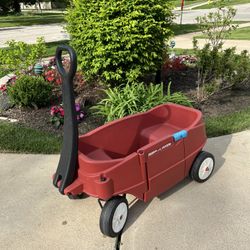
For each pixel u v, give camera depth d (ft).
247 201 10.71
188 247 9.03
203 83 18.56
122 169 9.05
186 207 10.50
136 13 15.83
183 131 10.53
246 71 18.40
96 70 16.71
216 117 16.34
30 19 81.82
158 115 12.26
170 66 22.02
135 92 15.28
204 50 18.47
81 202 10.85
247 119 16.11
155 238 9.36
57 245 9.24
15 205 10.78
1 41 46.01
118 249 9.02
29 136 14.79
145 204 10.65
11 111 17.47
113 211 9.12
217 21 19.08
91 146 10.44
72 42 17.49
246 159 13.00
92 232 9.64
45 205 10.76
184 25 54.70
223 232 9.49
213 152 13.47
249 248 8.95
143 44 16.34
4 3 73.20
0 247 9.22
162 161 10.05
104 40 16.10
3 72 24.45
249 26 50.98
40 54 21.63
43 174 12.34
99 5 16.16
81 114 15.79
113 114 14.66
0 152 13.80
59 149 13.83
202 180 11.62
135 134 11.75
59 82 19.16
